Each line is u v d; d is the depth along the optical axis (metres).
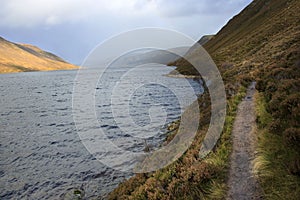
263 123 9.80
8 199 12.54
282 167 6.38
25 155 18.38
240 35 75.12
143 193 8.38
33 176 14.86
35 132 24.97
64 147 19.78
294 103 8.50
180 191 7.03
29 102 47.62
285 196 5.43
